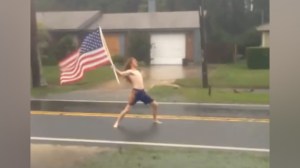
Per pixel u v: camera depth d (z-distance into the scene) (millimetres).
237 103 10422
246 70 14828
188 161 4637
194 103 10461
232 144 5664
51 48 17125
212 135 6359
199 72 15234
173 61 17719
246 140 5945
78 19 18547
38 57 13938
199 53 17484
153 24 18359
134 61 7391
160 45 18125
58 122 7543
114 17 18922
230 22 16375
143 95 7406
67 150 5148
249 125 7238
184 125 7285
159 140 6023
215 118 8055
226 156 4879
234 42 16172
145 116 8266
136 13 18891
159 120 7797
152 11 18625
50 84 13562
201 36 15352
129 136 6297
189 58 17609
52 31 18031
